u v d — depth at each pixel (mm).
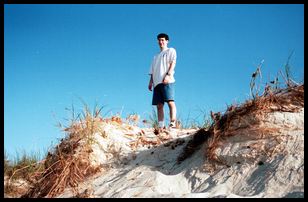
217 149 6277
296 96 6426
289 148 5812
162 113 8484
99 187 6520
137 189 6031
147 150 7266
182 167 6488
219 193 5539
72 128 7641
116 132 7859
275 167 5652
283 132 6039
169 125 8367
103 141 7504
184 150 6840
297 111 6246
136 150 7383
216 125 6523
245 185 5648
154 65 8586
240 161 6008
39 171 7520
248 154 5984
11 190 7277
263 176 5633
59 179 6812
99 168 7027
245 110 6426
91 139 7355
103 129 7773
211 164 6191
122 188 6258
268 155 5871
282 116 6184
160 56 8531
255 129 6184
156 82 8492
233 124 6414
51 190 6715
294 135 5945
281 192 5297
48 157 7520
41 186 6953
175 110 8406
